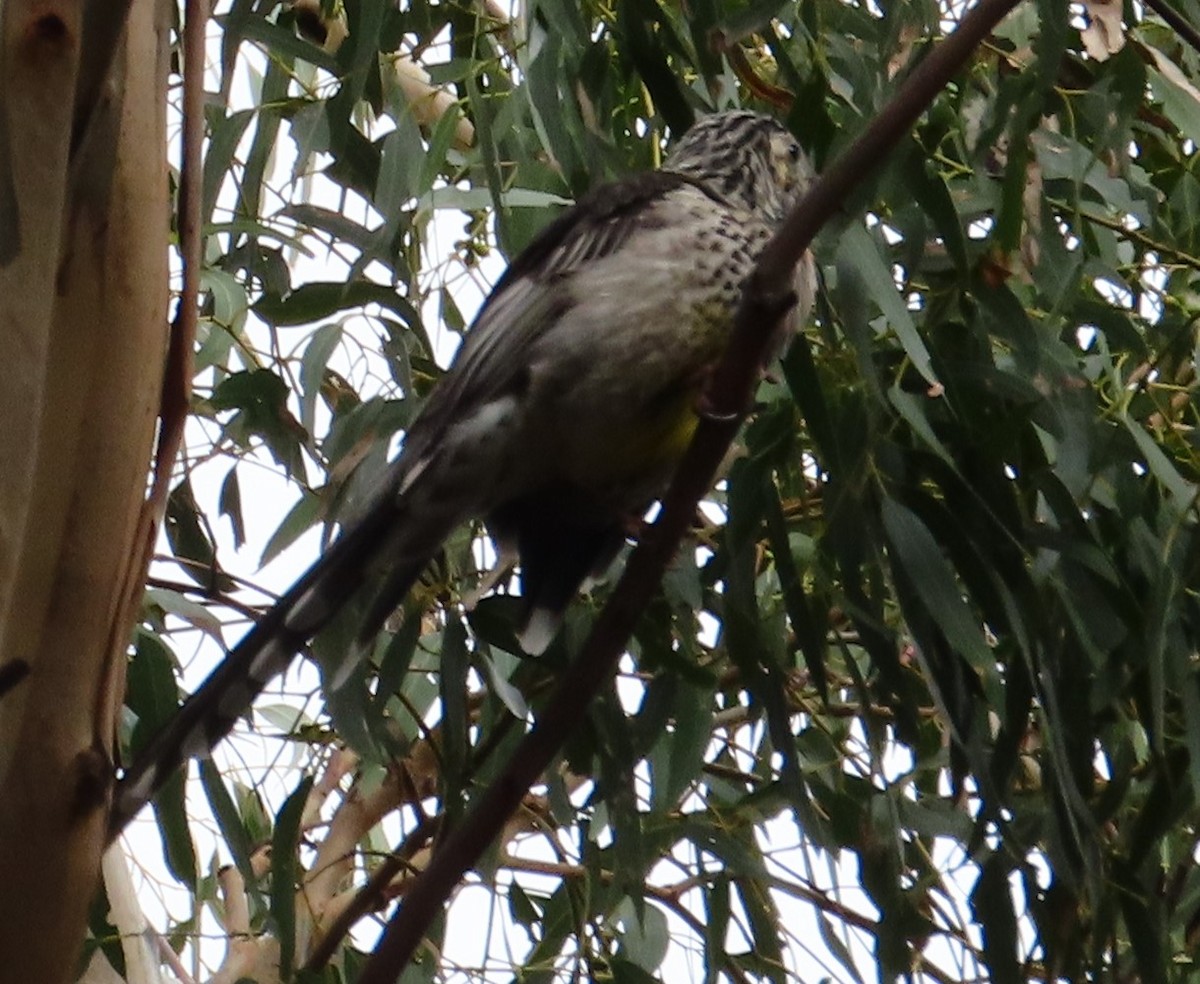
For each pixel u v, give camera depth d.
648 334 6.47
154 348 4.45
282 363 7.41
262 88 7.76
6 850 4.20
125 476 4.36
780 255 5.10
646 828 6.97
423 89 8.17
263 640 5.88
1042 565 6.65
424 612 7.05
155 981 6.88
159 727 6.20
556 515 6.84
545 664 6.82
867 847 6.80
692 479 5.34
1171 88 7.23
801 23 6.73
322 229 7.21
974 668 6.52
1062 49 6.35
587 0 7.04
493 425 6.41
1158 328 7.32
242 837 6.68
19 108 3.87
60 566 4.28
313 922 7.29
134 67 4.50
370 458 6.65
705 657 7.79
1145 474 7.02
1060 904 7.03
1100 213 7.53
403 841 7.82
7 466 3.70
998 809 6.41
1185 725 6.64
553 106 6.80
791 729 6.46
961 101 6.76
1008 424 6.46
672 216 6.68
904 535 6.32
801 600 6.44
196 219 4.91
